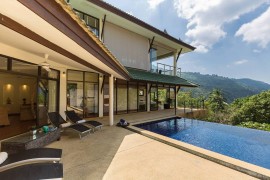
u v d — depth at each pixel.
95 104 12.62
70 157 4.91
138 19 13.78
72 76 11.16
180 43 18.75
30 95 12.81
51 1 2.53
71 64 8.02
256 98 25.28
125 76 10.77
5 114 8.74
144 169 4.23
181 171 4.15
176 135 9.69
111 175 3.92
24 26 3.09
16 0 2.03
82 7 11.22
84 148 5.68
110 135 7.37
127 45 15.33
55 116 7.56
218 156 4.82
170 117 13.60
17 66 6.15
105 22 13.55
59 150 4.12
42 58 7.23
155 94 18.69
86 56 5.34
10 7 2.29
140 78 13.07
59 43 4.18
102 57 5.70
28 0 2.13
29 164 3.09
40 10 2.38
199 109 19.55
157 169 4.23
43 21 2.68
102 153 5.26
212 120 18.88
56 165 3.15
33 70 7.15
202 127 11.61
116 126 9.29
